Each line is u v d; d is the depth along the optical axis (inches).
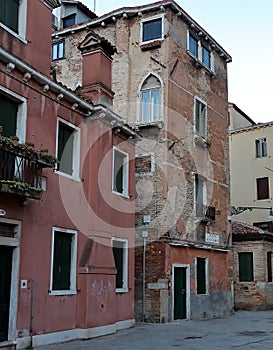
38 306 432.5
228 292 827.4
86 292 490.3
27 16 464.8
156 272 672.4
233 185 1214.9
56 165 482.3
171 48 735.1
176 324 644.7
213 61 858.1
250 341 498.9
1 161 381.7
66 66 816.9
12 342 395.9
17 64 425.1
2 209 399.5
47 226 454.3
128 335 522.3
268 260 965.2
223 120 882.8
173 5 737.0
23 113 438.3
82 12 904.9
